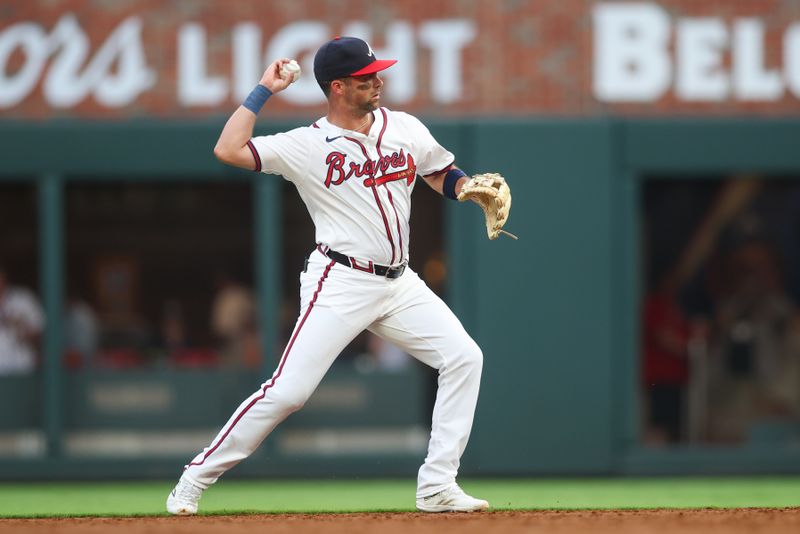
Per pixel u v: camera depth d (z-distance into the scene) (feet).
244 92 108.68
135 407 109.81
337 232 59.06
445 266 109.70
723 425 111.24
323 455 108.47
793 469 109.70
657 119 108.78
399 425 109.29
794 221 112.27
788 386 112.06
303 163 58.44
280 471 107.96
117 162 108.37
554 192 108.37
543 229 108.06
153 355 110.63
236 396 109.81
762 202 112.47
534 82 108.78
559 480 106.83
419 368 109.50
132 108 108.58
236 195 111.24
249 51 108.37
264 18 108.47
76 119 108.47
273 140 58.39
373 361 109.60
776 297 112.47
